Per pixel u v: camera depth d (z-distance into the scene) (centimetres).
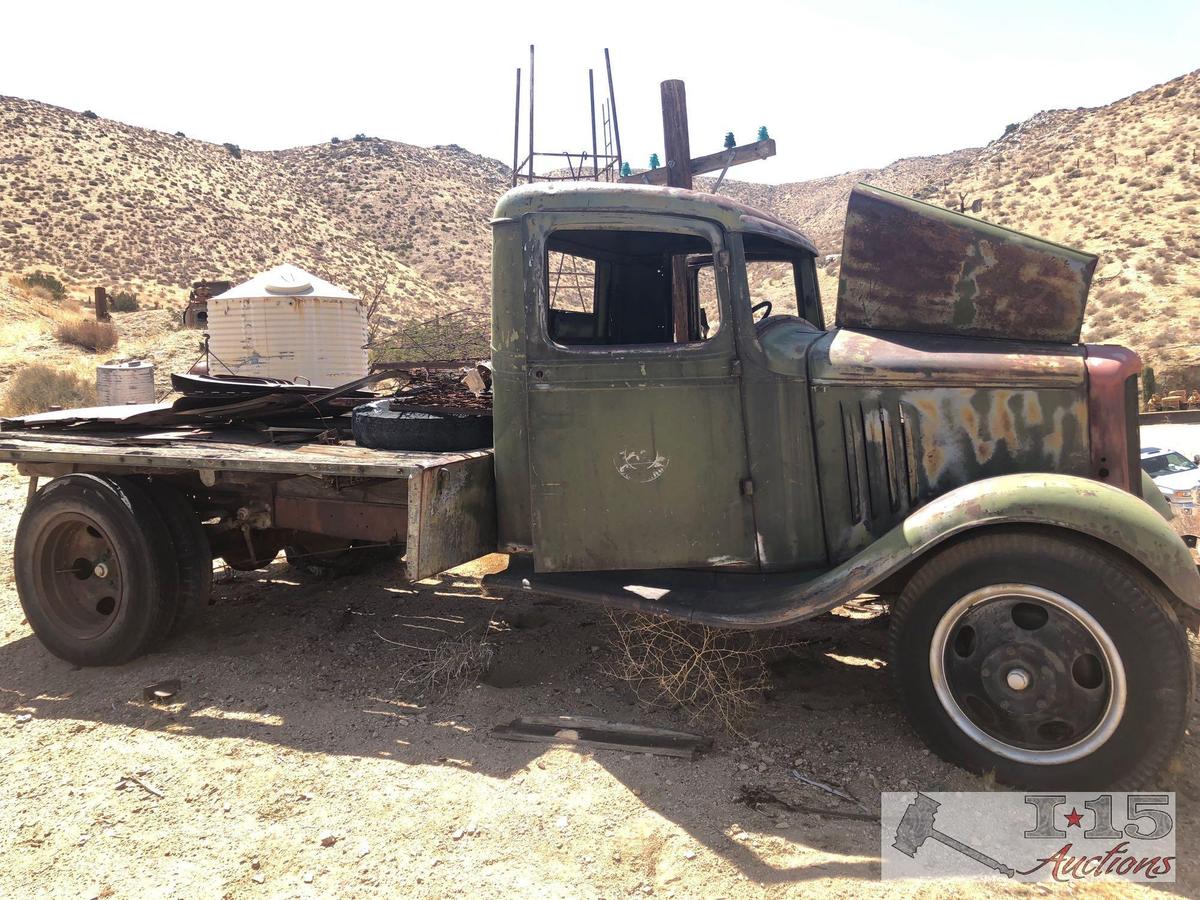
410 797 332
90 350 3078
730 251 382
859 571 340
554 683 434
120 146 7538
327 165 10462
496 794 333
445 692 425
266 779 348
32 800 336
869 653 462
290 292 1417
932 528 327
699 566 388
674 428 385
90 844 306
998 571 320
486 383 470
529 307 394
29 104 7456
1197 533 795
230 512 499
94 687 446
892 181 10006
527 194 395
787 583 375
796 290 463
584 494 392
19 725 405
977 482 332
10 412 1983
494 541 430
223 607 563
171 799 334
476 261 8944
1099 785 310
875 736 366
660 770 346
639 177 768
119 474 475
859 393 371
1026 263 374
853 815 313
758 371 378
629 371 386
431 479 381
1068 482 316
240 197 7900
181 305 5188
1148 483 437
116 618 461
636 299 468
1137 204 5091
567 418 392
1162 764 301
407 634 506
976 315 379
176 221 6769
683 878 283
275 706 415
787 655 459
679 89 767
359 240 8638
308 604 567
